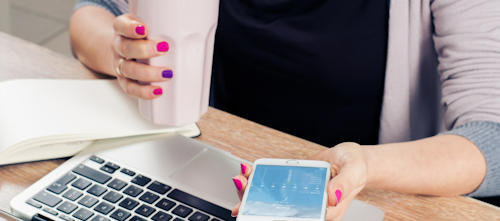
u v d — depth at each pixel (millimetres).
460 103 855
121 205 642
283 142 802
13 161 722
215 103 1233
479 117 820
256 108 1180
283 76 1111
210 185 676
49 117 756
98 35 947
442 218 680
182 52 669
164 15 649
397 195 718
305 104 1126
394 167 713
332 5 1034
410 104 1066
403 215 681
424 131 1096
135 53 678
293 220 536
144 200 648
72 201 647
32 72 923
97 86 848
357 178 643
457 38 888
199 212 635
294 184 587
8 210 654
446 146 767
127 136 763
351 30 1034
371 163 703
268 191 578
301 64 1082
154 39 670
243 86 1175
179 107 706
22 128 729
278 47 1088
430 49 1021
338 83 1073
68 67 955
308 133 1151
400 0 983
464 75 866
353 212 663
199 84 702
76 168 697
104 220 621
